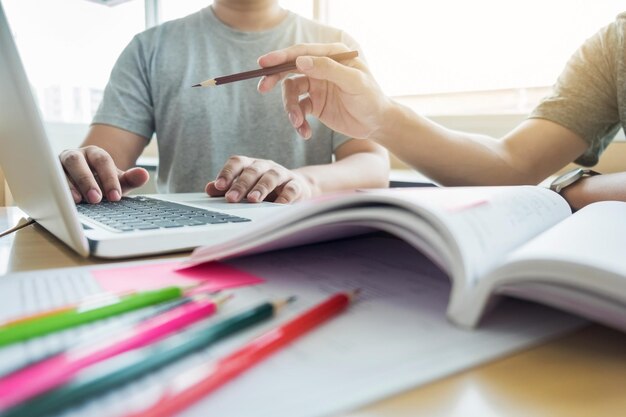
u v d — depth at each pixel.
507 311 0.24
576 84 0.78
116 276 0.30
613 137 0.84
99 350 0.16
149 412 0.14
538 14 1.05
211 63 1.09
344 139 1.07
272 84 0.63
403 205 0.24
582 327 0.23
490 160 0.70
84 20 1.96
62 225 0.35
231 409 0.15
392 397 0.17
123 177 0.65
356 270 0.32
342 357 0.19
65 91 1.95
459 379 0.18
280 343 0.19
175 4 1.93
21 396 0.13
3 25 0.28
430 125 0.70
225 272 0.31
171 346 0.18
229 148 1.10
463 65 1.21
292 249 0.38
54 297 0.25
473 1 1.17
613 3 0.93
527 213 0.31
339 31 1.17
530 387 0.18
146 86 1.10
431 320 0.23
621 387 0.18
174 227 0.39
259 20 1.13
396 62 1.37
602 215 0.32
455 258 0.22
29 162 0.35
